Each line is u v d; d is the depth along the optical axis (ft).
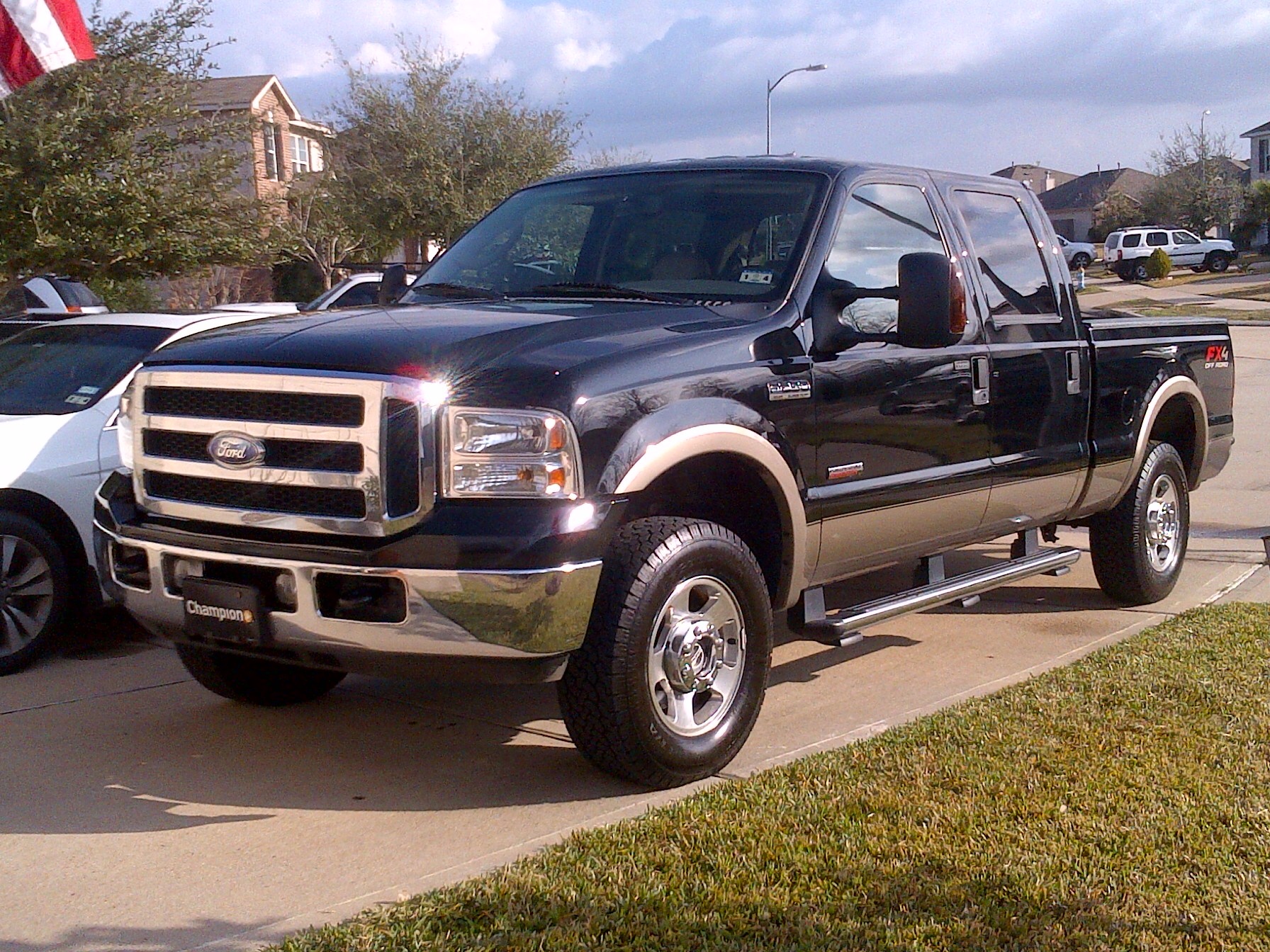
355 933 10.77
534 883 11.62
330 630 13.21
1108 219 260.01
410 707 17.87
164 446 14.57
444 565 12.71
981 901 11.21
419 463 12.83
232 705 18.03
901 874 11.75
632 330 14.66
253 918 11.42
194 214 52.42
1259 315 113.09
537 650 13.03
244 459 13.66
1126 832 12.58
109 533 15.05
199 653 16.84
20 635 20.10
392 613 13.01
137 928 11.25
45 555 20.31
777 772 14.46
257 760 15.72
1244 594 23.79
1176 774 14.07
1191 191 223.30
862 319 16.97
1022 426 19.53
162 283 84.43
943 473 17.93
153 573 14.48
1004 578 19.65
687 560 14.07
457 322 14.55
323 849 12.97
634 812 13.73
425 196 95.09
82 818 13.88
